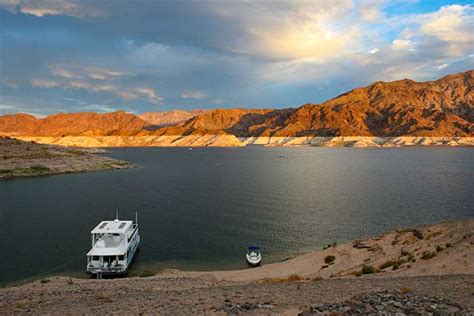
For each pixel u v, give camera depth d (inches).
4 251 2076.8
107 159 7795.3
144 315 641.0
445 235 1467.8
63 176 5905.5
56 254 2033.7
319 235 2411.4
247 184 4931.1
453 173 6048.2
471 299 608.7
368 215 2960.1
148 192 4239.7
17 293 1141.7
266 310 613.6
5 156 6314.0
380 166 7549.2
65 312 721.0
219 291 928.3
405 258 1358.3
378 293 677.3
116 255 1795.0
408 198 3700.8
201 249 2162.9
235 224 2714.1
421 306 564.1
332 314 544.1
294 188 4525.1
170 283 1322.6
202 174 6284.5
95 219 2861.7
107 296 976.3
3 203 3523.6
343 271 1427.2
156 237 2404.0
